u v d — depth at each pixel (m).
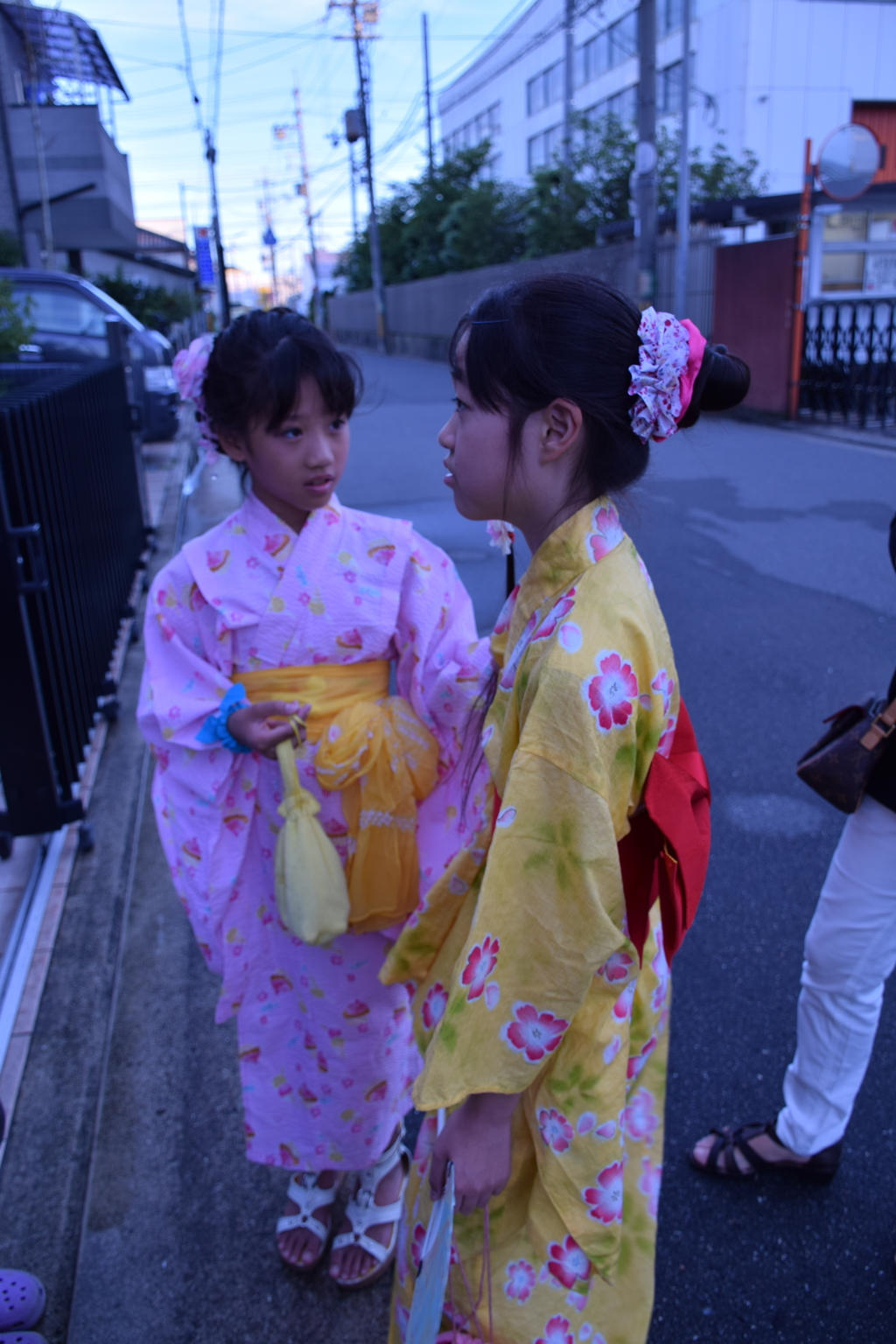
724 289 12.20
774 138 18.25
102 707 3.85
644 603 1.08
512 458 1.06
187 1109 2.14
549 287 1.04
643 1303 1.30
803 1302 1.68
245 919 1.66
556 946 1.02
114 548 4.53
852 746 1.55
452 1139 1.09
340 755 1.51
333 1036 1.66
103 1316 1.70
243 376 1.43
